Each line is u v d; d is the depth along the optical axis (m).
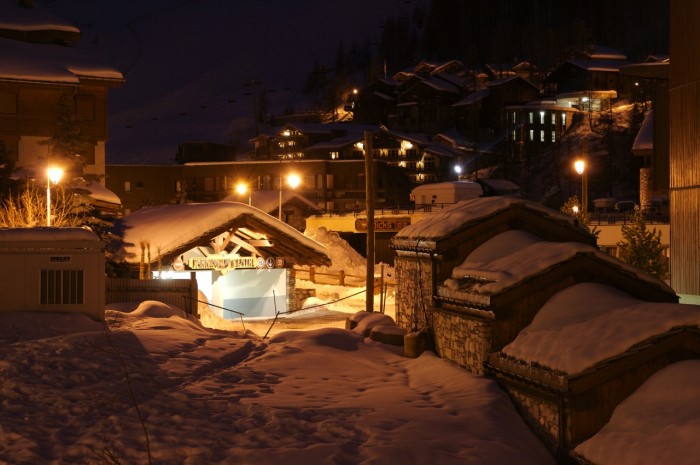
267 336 26.19
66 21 52.84
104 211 40.59
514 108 107.50
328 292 44.22
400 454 12.99
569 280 17.56
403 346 22.56
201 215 35.38
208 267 35.38
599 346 13.81
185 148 110.31
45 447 13.02
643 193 69.62
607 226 52.12
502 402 15.95
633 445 12.07
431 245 21.05
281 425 14.17
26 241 22.36
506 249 20.09
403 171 94.06
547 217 21.44
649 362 13.70
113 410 14.82
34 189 32.69
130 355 18.67
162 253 33.72
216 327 31.56
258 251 38.28
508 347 16.31
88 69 46.12
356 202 87.38
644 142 55.78
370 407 15.62
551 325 16.33
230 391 16.48
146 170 91.06
